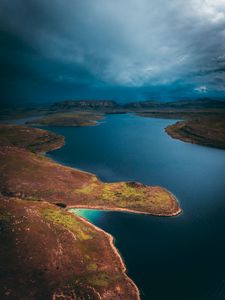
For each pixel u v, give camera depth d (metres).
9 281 56.53
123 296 58.38
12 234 69.06
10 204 83.81
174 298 58.69
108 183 121.81
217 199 110.31
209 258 71.56
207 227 87.06
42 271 60.44
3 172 120.00
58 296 55.19
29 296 54.12
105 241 77.25
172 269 67.44
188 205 104.06
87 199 104.06
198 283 62.81
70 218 85.88
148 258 71.31
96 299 55.97
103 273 63.72
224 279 64.06
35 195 105.38
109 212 95.50
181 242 78.56
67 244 70.62
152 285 62.16
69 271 62.16
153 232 83.62
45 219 79.69
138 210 96.94
